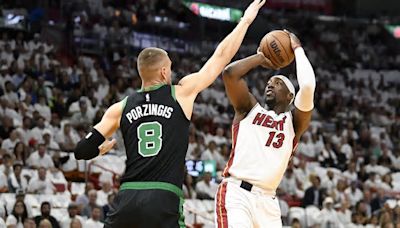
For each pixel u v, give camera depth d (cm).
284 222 2627
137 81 3438
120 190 813
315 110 3959
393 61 4888
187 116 825
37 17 3709
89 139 823
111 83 3509
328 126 3709
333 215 2638
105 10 3938
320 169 3066
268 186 962
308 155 3253
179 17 4244
